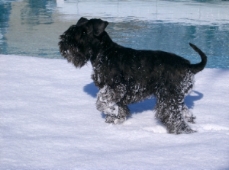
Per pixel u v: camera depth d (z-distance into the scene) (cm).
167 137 219
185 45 436
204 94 271
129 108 254
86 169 191
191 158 199
